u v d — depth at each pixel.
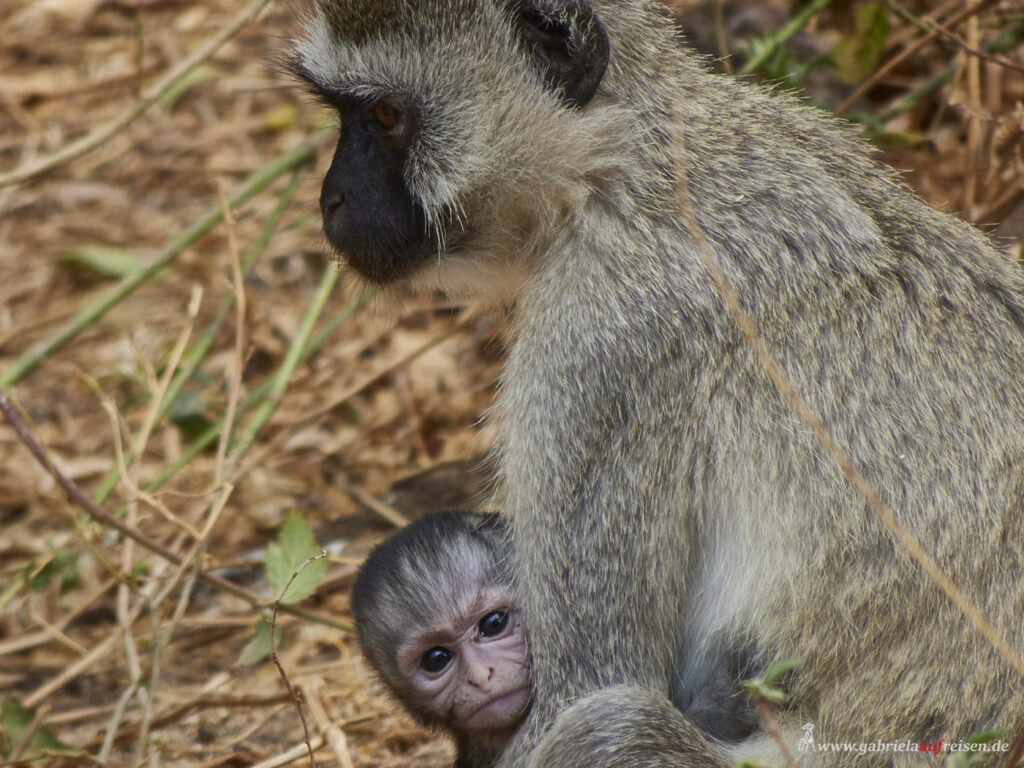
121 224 19.83
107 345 18.05
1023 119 12.84
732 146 9.84
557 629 9.19
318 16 10.46
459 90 9.99
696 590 9.56
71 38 23.80
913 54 15.43
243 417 16.25
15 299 18.91
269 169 15.82
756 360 9.20
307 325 14.64
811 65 14.60
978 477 8.91
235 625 13.36
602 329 9.27
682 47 10.78
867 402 9.08
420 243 10.33
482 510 11.45
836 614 8.97
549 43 9.83
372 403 16.88
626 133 9.82
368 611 10.16
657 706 8.71
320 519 15.29
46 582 12.75
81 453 16.44
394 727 11.84
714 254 9.35
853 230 9.47
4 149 21.42
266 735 11.97
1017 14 14.84
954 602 8.73
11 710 11.13
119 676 13.05
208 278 18.80
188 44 22.81
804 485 9.06
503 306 11.09
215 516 11.69
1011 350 9.40
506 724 9.81
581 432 9.21
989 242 10.21
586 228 9.62
